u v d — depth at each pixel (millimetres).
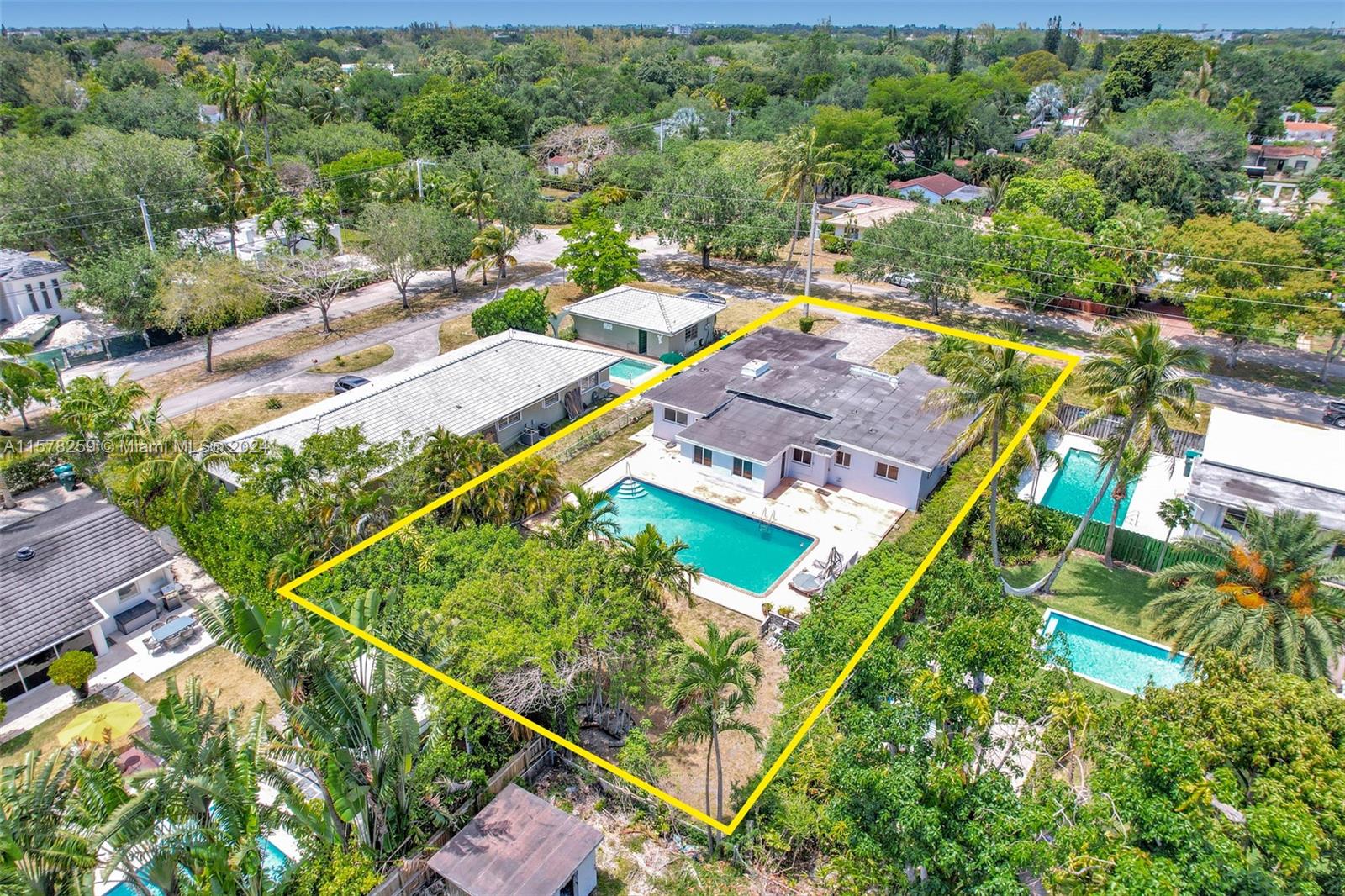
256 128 98312
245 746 17109
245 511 27625
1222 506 33750
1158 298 65000
